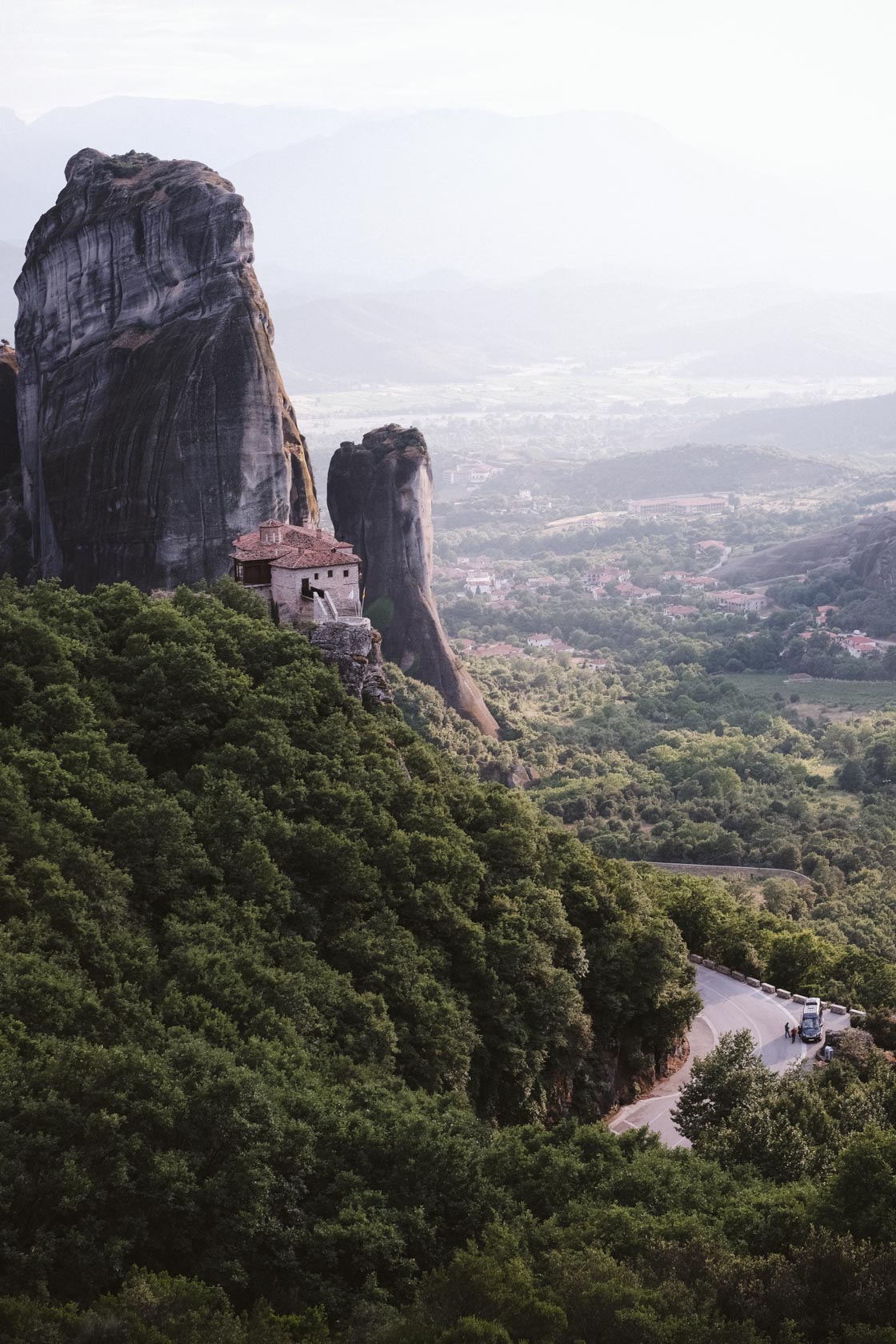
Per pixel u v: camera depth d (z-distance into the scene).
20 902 70.62
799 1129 76.12
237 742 95.12
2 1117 56.81
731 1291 57.38
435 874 91.19
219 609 109.44
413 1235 60.66
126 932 72.25
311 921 83.00
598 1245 60.34
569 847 107.12
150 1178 56.75
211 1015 68.69
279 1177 60.00
